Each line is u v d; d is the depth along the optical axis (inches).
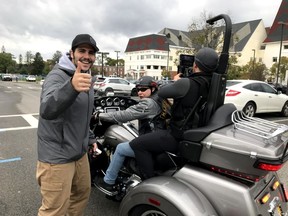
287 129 89.0
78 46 80.0
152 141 101.3
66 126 82.7
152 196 87.2
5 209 127.3
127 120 118.0
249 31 2496.3
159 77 3102.9
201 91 94.0
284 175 177.8
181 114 95.9
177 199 82.4
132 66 3427.7
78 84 68.6
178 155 99.4
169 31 3201.3
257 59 2405.3
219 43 992.9
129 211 95.6
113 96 141.0
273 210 89.0
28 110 448.1
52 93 72.0
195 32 1100.5
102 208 131.4
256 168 79.7
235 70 1352.1
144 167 103.2
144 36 3312.0
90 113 89.9
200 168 92.0
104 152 129.5
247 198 80.1
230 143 84.0
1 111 432.5
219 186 84.4
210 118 94.2
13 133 272.5
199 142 90.8
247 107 380.5
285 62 1674.5
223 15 97.2
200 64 94.7
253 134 85.9
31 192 144.4
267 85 419.8
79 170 93.9
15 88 1161.4
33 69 4200.3
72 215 102.3
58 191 84.8
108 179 116.3
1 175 165.2
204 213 80.4
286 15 2186.3
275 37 2182.6
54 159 83.0
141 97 118.5
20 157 198.5
